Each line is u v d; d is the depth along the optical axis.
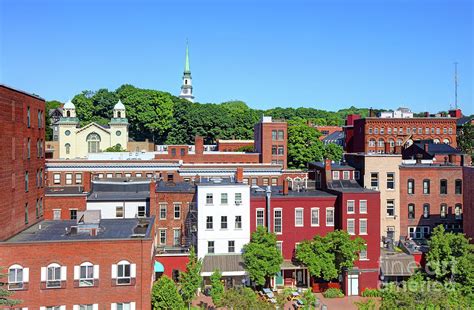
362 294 64.81
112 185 77.62
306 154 128.12
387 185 77.88
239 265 64.25
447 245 59.78
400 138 146.75
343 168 78.62
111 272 49.03
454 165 80.88
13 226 51.81
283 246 68.25
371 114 151.88
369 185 77.19
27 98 57.16
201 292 63.44
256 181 103.25
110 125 141.50
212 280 54.72
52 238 50.41
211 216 66.50
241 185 67.12
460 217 79.44
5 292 41.56
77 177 99.69
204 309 55.62
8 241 48.62
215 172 102.69
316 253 64.00
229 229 66.75
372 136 146.38
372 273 66.00
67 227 56.94
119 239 49.38
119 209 72.62
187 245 70.12
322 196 69.31
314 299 56.50
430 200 79.00
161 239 71.81
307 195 70.19
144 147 147.00
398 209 78.00
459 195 79.44
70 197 71.00
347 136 165.00
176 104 179.50
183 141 167.00
